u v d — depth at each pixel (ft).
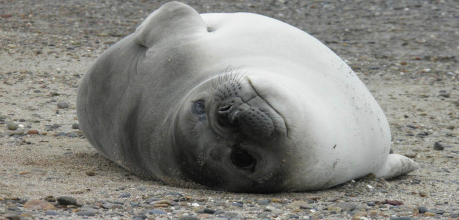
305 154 50.06
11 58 114.42
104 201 49.60
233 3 171.73
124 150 61.05
